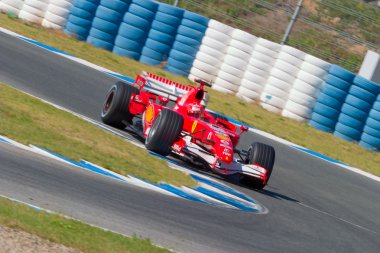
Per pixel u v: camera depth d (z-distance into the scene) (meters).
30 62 57.31
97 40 74.00
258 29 86.56
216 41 71.62
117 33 74.06
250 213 33.03
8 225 19.89
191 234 26.08
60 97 49.56
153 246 22.52
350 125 67.31
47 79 53.78
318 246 30.86
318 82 68.50
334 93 67.88
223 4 98.19
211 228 27.83
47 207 23.75
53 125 38.81
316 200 43.62
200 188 35.16
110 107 44.38
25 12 77.56
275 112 70.12
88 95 53.41
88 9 74.31
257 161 40.19
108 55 71.75
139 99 43.78
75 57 66.38
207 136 38.94
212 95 69.00
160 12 73.12
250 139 57.28
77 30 74.56
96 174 31.09
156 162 37.72
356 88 67.06
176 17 72.75
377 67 80.75
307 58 68.81
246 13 97.06
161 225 26.05
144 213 26.92
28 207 22.67
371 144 66.62
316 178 50.88
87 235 21.47
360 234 36.78
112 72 65.44
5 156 28.83
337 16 99.25
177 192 32.59
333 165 57.53
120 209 26.41
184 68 72.44
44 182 26.73
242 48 71.06
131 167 34.66
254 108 69.44
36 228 20.44
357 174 57.03
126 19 73.56
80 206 25.16
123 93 43.97
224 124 42.00
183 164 40.28
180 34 72.50
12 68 53.28
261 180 39.53
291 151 57.66
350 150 64.75
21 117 38.03
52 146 33.66
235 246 26.33
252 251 26.38
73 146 35.25
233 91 71.69
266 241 28.64
